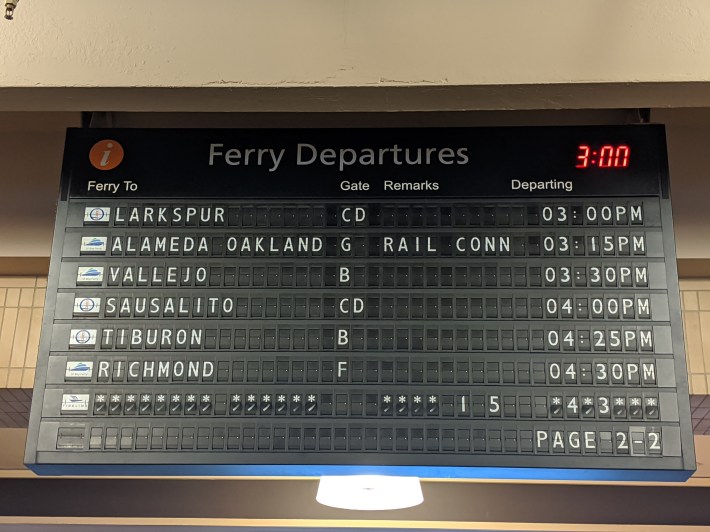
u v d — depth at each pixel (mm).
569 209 2232
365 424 2061
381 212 2254
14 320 3631
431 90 2148
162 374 2117
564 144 2299
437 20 2174
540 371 2090
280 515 5887
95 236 2240
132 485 6027
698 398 3584
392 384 2094
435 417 2061
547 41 2141
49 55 2148
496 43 2146
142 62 2150
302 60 2152
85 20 2180
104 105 2230
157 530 5895
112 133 2346
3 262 3105
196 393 2100
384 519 5859
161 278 2201
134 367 2123
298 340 2141
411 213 2250
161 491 6008
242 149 2326
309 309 2168
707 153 2846
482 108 2232
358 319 2156
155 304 2180
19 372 3590
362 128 2350
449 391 2082
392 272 2195
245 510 5914
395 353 2121
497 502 5910
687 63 2094
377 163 2303
